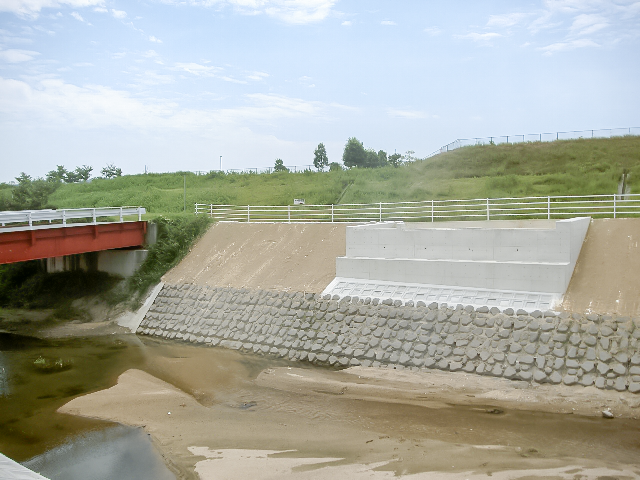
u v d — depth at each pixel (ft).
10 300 107.65
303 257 92.38
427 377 59.41
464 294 68.54
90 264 108.99
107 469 41.50
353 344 67.87
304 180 180.86
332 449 43.96
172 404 56.65
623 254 68.90
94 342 84.43
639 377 51.60
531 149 164.25
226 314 83.71
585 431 46.01
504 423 48.39
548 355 56.59
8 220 80.07
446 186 142.82
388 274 75.97
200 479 39.14
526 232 69.21
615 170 132.16
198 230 110.52
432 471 38.81
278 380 63.46
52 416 53.52
